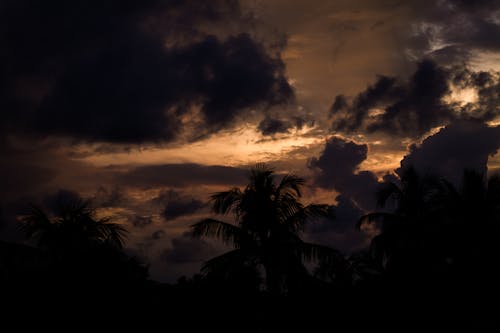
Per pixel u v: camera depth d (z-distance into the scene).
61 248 18.28
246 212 20.44
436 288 20.34
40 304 15.84
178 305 18.34
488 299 19.27
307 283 20.03
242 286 19.09
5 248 19.03
